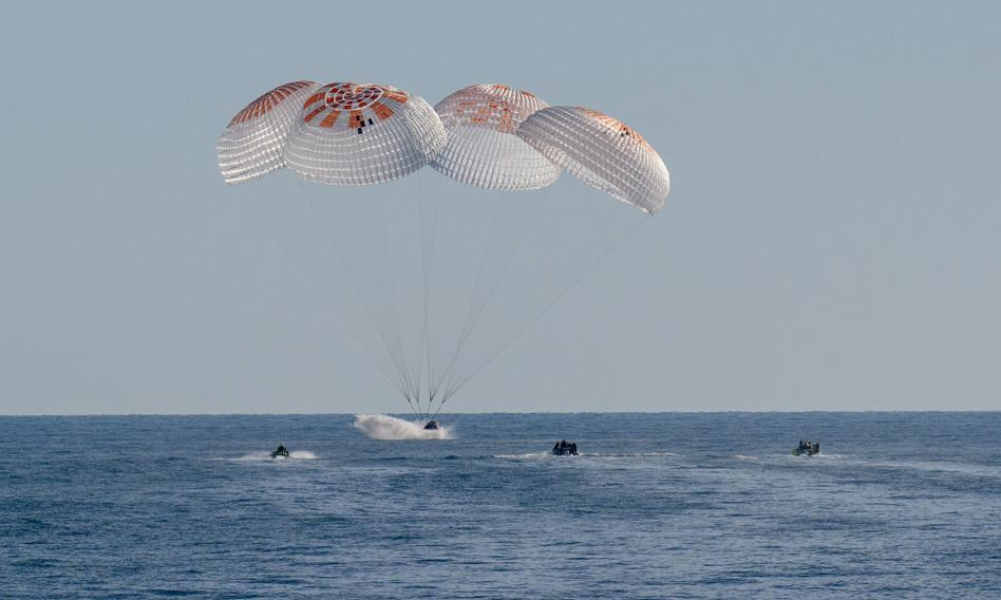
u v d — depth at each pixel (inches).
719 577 6102.4
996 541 7229.3
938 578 6097.4
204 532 7524.6
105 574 6181.1
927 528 7755.9
